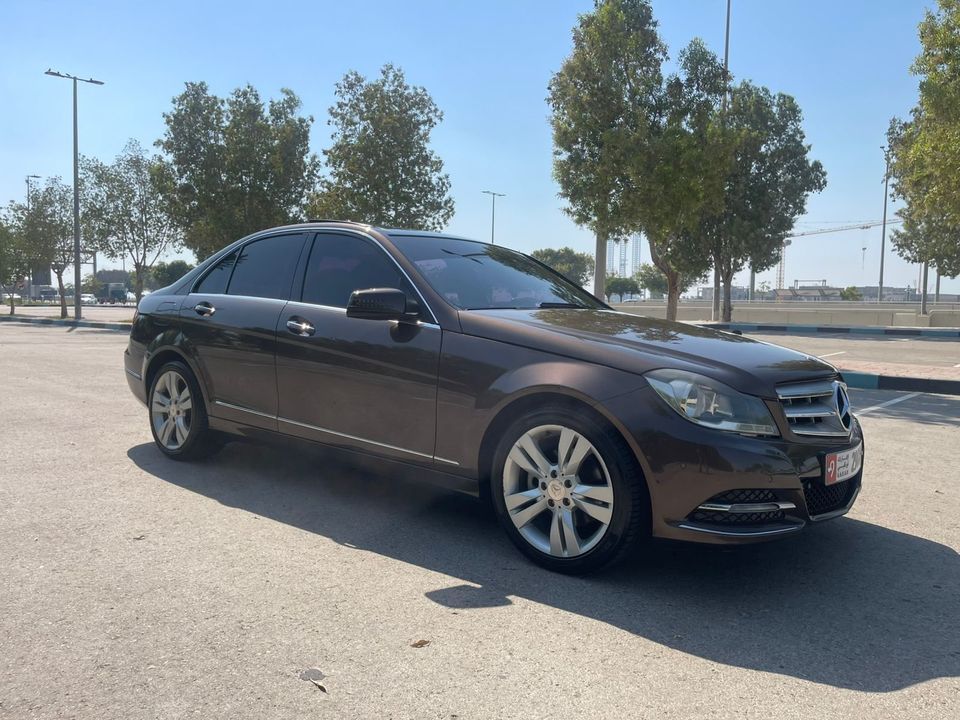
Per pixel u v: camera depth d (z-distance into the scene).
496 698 2.35
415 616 2.90
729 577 3.37
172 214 24.31
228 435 4.81
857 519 4.27
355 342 3.98
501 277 4.42
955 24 11.20
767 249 26.62
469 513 4.19
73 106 27.50
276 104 23.91
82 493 4.42
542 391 3.31
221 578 3.22
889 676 2.54
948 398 9.46
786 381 3.23
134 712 2.23
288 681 2.42
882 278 46.59
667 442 3.03
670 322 4.07
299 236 4.68
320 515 4.10
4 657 2.54
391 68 20.94
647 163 14.13
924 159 11.95
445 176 21.47
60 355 13.23
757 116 25.86
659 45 14.81
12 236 33.06
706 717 2.27
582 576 3.32
